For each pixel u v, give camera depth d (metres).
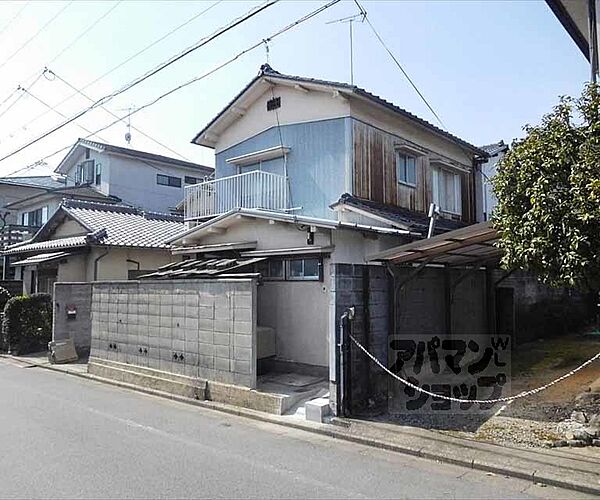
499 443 5.57
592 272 5.21
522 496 4.29
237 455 5.40
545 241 5.36
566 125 5.72
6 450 5.48
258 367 9.23
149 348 9.30
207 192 13.69
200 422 6.84
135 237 15.34
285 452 5.52
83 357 12.90
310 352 9.09
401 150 13.16
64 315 12.70
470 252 8.77
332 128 11.95
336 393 6.69
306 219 8.95
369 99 11.68
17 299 13.87
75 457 5.26
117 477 4.70
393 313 7.96
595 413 6.32
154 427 6.55
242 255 10.28
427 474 4.84
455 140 14.67
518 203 5.79
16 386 9.47
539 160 5.62
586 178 5.16
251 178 12.78
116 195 24.25
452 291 10.24
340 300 6.91
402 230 10.01
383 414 6.86
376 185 12.26
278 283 9.74
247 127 13.84
